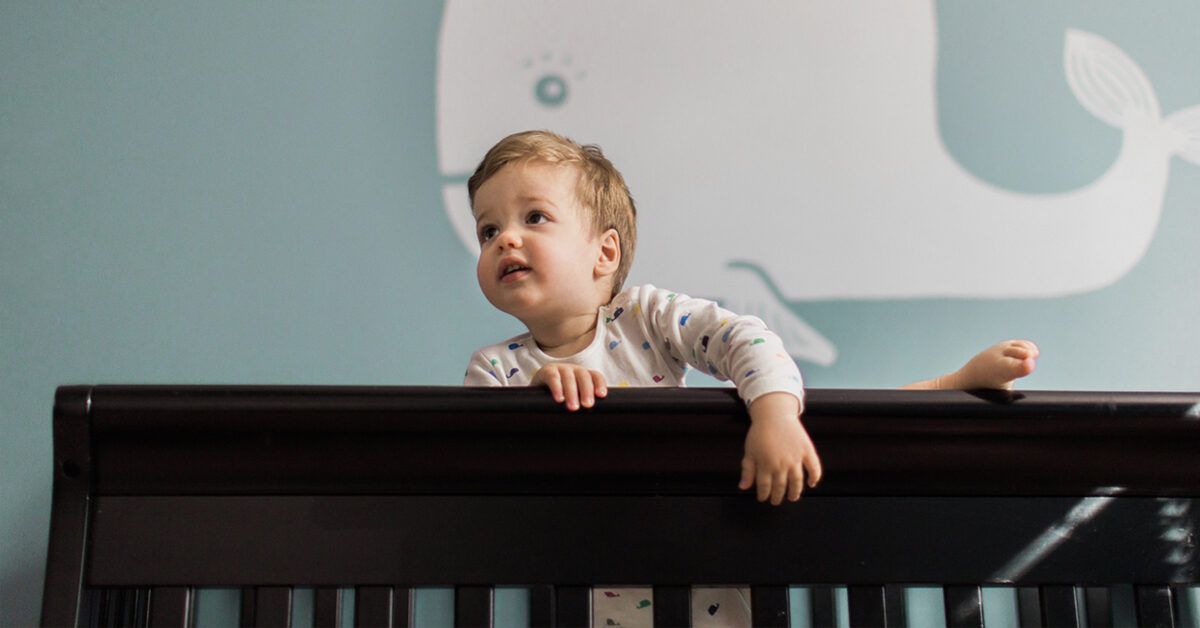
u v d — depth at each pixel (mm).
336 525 840
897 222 1682
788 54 1740
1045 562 868
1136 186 1720
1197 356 1658
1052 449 875
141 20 1729
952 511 871
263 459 838
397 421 831
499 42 1732
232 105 1702
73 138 1678
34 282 1616
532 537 844
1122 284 1679
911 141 1716
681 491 859
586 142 1693
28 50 1707
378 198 1674
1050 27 1772
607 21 1743
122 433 832
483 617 829
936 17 1765
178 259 1639
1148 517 886
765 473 822
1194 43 1780
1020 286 1666
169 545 833
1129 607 1427
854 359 1624
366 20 1738
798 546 854
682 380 1171
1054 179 1713
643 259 1649
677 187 1680
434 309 1636
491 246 1138
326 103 1707
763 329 1017
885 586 857
